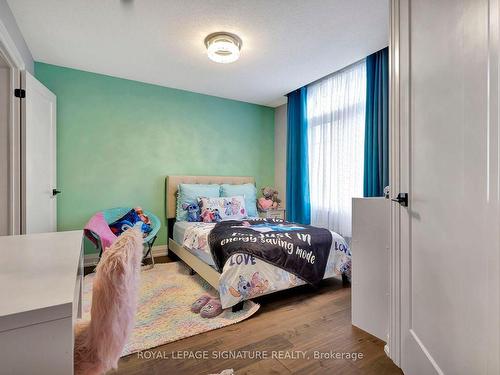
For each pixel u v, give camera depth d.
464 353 0.85
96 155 3.14
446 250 0.95
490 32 0.71
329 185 3.35
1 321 0.53
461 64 0.85
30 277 0.75
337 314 1.98
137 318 1.87
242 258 1.98
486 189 0.73
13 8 1.93
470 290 0.81
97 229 2.55
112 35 2.30
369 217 1.71
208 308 1.94
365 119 2.82
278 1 1.88
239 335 1.69
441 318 0.99
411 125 1.22
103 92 3.16
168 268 2.99
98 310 0.75
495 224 0.70
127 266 0.77
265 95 3.90
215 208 3.32
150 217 3.24
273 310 2.03
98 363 0.79
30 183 2.21
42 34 2.28
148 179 3.46
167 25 2.15
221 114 3.99
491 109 0.71
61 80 2.93
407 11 1.25
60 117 2.94
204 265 2.41
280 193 4.37
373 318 1.70
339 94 3.20
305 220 3.62
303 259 2.22
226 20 2.09
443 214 0.97
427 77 1.08
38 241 1.21
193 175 3.76
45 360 0.57
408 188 1.25
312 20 2.09
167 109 3.56
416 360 1.19
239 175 4.16
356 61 2.83
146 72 3.09
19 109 2.12
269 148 4.44
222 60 2.45
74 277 0.76
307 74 3.14
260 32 2.26
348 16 2.04
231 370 1.38
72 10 1.96
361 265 1.77
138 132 3.38
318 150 3.52
